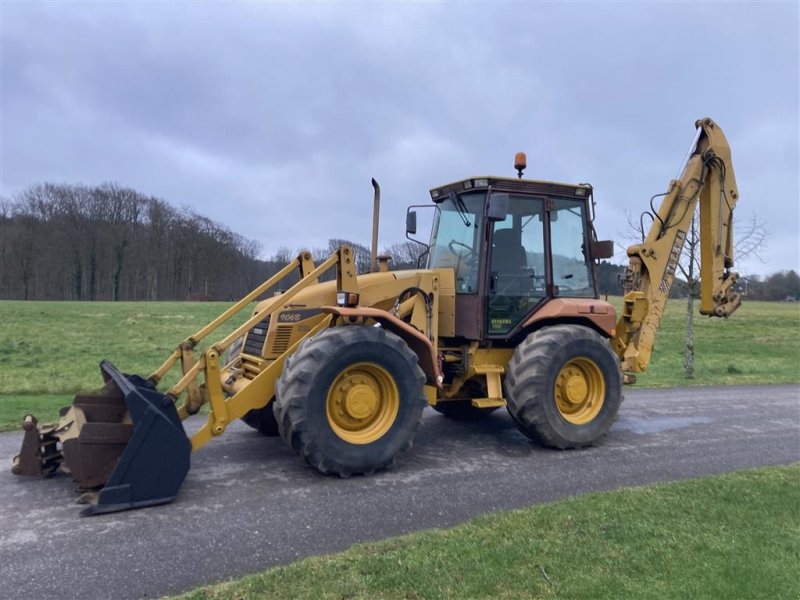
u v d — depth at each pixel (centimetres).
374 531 422
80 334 2103
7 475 527
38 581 348
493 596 323
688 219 784
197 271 5872
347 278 577
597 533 402
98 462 467
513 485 522
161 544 395
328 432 521
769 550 381
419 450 633
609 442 681
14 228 5378
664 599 321
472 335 648
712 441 693
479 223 655
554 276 690
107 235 5569
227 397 589
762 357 1792
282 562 375
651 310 764
